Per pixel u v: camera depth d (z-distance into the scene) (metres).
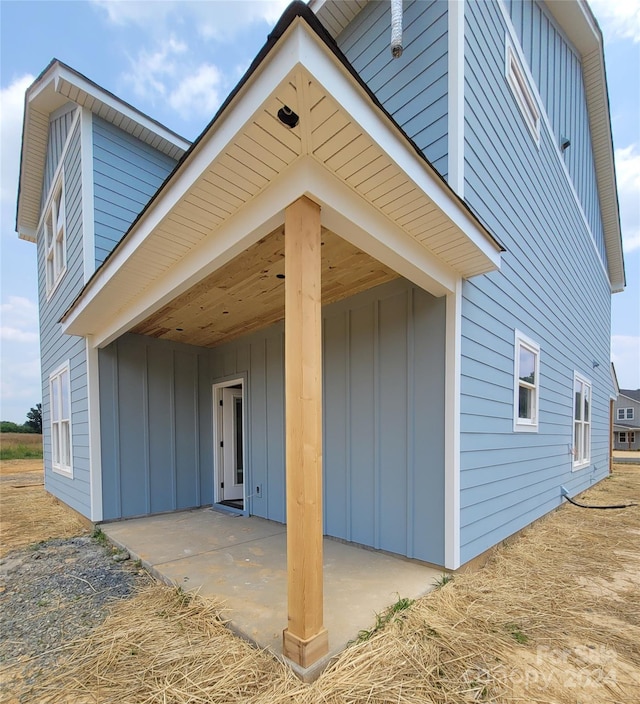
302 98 1.65
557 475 6.07
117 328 4.43
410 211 2.44
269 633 2.21
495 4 4.21
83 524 5.27
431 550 3.21
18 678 1.98
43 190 8.38
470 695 1.80
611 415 12.59
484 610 2.58
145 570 3.39
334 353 4.15
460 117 3.30
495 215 4.05
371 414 3.74
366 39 4.20
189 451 6.02
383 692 1.78
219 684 1.83
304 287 2.01
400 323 3.56
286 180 2.10
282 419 4.90
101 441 5.14
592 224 9.21
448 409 3.19
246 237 2.40
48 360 7.98
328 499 4.11
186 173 2.23
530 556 3.79
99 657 2.10
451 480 3.12
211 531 4.52
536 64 5.57
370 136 1.84
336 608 2.49
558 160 6.53
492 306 3.98
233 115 1.84
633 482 9.77
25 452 18.62
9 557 3.92
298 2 1.46
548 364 5.76
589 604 2.80
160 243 2.83
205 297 3.99
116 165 5.99
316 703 1.69
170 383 5.89
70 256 6.35
